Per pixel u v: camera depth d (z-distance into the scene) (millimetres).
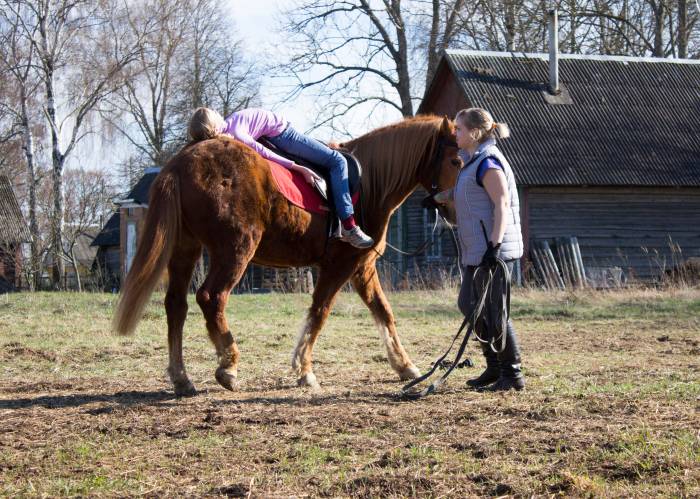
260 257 6379
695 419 5086
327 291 6715
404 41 34000
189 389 6227
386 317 7191
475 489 3859
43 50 28703
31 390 6637
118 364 8141
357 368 7891
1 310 13500
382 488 3877
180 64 41469
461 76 24844
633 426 4918
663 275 18672
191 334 10641
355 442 4688
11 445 4680
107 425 5148
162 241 5605
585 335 10750
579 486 3781
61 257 26656
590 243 22891
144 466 4281
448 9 33156
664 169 22875
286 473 4125
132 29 30469
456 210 6234
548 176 22016
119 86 31141
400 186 7008
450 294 16781
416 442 4656
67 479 4062
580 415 5281
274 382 6945
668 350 9070
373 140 7004
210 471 4191
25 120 29266
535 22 33094
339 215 6453
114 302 14617
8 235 32312
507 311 6102
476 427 4988
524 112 24047
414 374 7133
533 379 6816
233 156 5926
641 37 35688
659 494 3707
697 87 26406
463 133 6168
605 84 25844
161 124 42719
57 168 29016
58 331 10758
